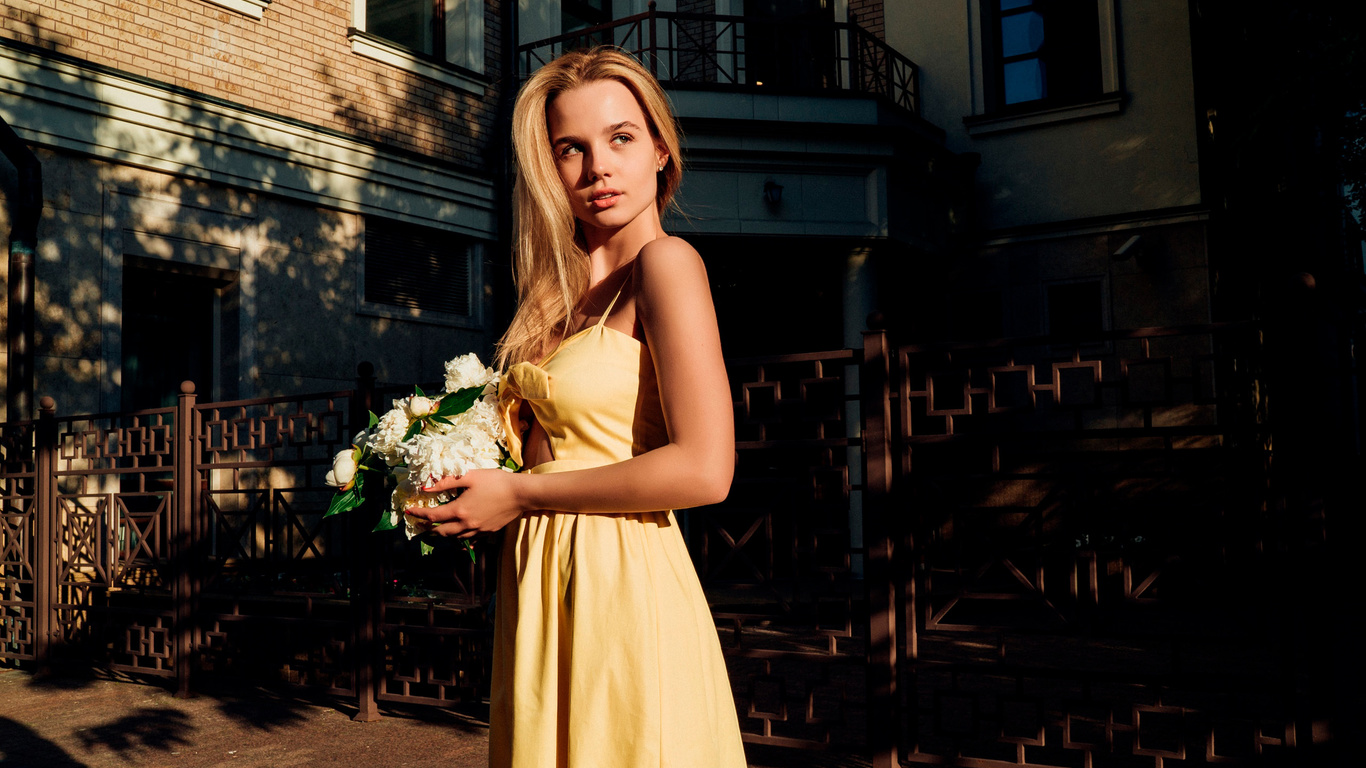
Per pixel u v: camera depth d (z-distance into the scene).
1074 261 10.34
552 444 1.43
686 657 1.35
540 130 1.46
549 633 1.35
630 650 1.31
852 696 5.21
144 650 5.72
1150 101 10.12
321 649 5.54
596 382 1.36
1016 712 4.75
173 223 7.65
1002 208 10.76
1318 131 8.70
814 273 10.22
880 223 9.55
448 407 1.45
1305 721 4.41
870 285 9.65
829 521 3.81
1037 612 8.06
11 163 6.83
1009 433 3.58
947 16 11.04
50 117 6.96
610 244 1.50
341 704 5.17
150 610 5.73
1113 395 9.91
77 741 4.52
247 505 7.94
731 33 11.38
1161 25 10.13
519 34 10.30
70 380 7.02
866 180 9.61
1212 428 3.32
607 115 1.43
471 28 9.86
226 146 7.93
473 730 4.63
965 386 3.66
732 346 10.37
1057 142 10.54
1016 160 10.72
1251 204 10.19
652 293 1.29
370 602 4.89
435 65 9.48
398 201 9.14
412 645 5.00
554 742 1.32
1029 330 10.48
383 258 9.13
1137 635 3.38
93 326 7.16
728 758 1.39
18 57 6.75
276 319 8.23
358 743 4.43
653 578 1.36
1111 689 5.23
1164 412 9.68
